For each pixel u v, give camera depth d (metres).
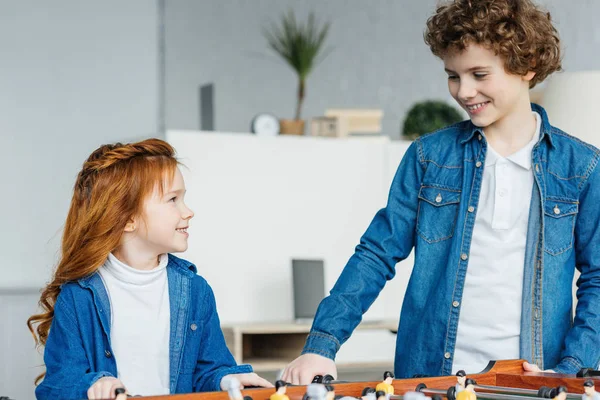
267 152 4.02
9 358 3.00
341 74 6.00
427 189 1.83
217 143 3.92
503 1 1.66
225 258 3.92
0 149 4.90
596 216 1.77
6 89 4.95
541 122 1.81
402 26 5.93
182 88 5.67
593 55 5.30
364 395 1.27
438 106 4.86
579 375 1.41
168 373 1.66
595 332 1.68
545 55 1.73
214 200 3.91
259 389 1.20
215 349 1.73
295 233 4.05
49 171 5.00
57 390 1.43
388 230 1.84
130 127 5.32
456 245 1.78
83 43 5.19
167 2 5.66
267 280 3.99
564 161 1.79
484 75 1.68
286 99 6.03
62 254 1.64
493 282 1.75
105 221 1.60
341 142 4.15
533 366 1.50
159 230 1.63
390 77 5.95
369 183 4.19
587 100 2.71
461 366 1.76
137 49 5.36
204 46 5.80
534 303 1.75
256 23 6.02
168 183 1.64
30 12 5.04
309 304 3.95
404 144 4.26
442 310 1.78
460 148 1.83
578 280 1.81
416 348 1.81
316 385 1.10
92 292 1.60
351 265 1.81
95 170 1.63
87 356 1.57
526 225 1.77
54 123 5.06
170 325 1.67
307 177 4.09
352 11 6.00
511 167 1.78
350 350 3.96
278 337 4.01
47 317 1.66
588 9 5.31
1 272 4.77
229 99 5.95
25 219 4.89
